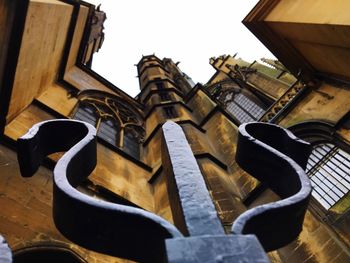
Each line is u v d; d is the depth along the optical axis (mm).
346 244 6188
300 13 8164
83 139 1194
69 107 11195
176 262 684
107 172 8141
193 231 834
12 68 6703
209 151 11500
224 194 7793
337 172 7992
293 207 958
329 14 7086
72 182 1172
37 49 8789
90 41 22891
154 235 858
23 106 8211
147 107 18984
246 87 29266
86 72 16469
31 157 1133
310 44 8961
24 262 4375
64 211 926
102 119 13305
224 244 745
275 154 1220
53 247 4461
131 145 13172
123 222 861
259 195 8367
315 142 9219
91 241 934
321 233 6836
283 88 23078
